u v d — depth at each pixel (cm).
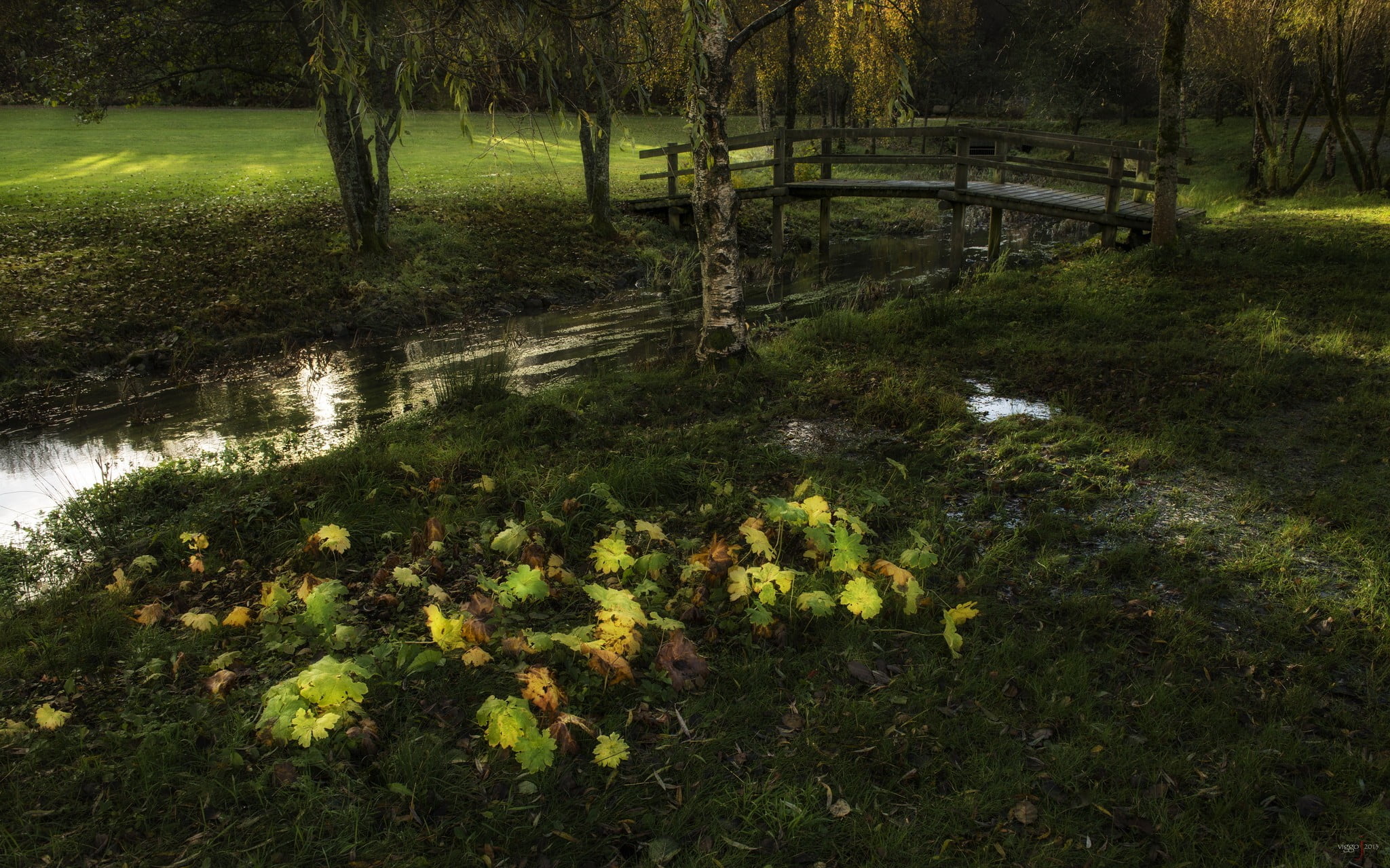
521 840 284
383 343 1299
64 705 366
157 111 3534
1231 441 604
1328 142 2411
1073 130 3281
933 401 707
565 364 1109
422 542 480
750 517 506
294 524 542
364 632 402
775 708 346
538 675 330
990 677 360
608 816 295
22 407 1003
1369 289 1006
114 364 1147
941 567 455
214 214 1747
